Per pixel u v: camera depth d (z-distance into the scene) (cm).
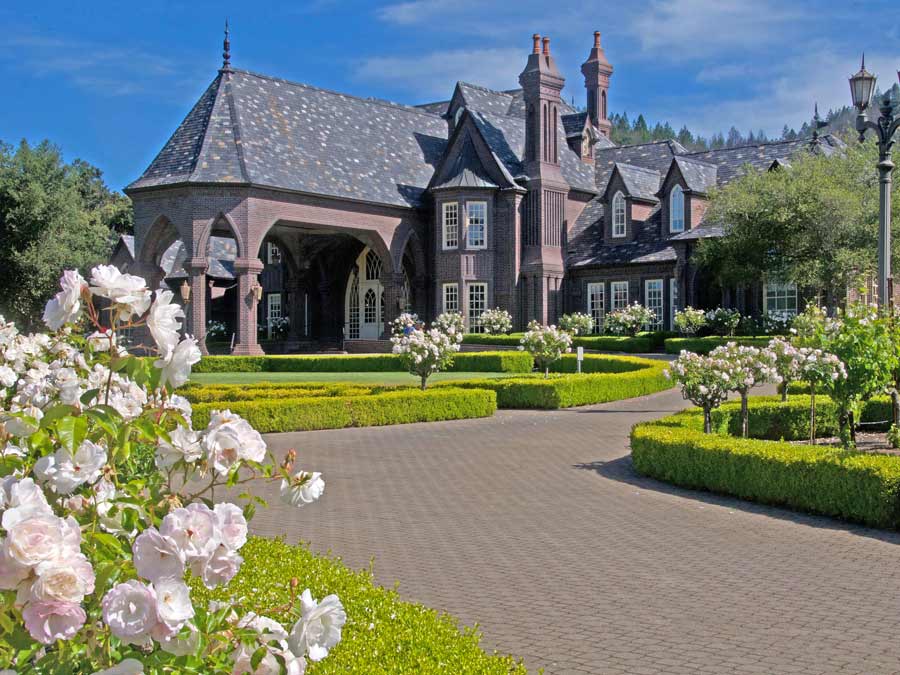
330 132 4394
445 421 2117
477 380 2494
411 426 2020
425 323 4600
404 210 4475
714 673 588
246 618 301
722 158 4669
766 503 1160
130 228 7388
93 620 284
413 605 576
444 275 4450
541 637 659
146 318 359
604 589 784
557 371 3312
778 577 820
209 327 5012
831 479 1066
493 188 4403
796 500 1109
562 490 1256
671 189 4353
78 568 251
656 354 3825
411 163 4684
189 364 359
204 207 3781
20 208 5709
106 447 358
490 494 1229
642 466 1368
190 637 276
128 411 458
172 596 261
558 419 2128
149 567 266
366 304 4988
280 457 1547
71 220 5900
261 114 4134
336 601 285
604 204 4597
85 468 324
